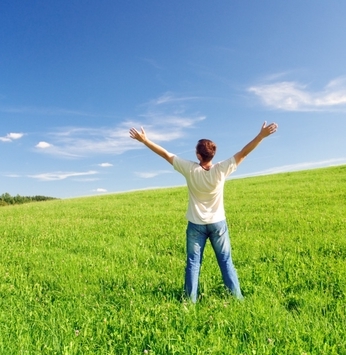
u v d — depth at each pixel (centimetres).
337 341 468
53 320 562
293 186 3088
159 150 646
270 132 594
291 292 679
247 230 1375
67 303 666
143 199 3222
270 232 1319
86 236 1426
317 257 927
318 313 568
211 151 622
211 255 991
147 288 728
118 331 515
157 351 452
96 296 703
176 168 639
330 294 659
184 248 1113
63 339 497
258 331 502
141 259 1010
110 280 802
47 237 1432
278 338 479
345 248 1002
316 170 4541
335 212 1681
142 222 1744
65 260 1023
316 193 2472
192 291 635
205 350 438
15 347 470
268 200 2342
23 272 934
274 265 878
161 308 592
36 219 2127
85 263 972
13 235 1556
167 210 2227
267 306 596
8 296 733
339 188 2609
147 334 492
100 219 2006
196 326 520
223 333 493
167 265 905
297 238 1183
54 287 794
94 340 493
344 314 565
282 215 1688
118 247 1191
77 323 555
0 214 2667
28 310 640
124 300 658
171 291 700
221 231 636
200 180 617
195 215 632
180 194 3372
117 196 3909
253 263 909
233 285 643
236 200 2488
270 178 4191
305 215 1636
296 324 517
